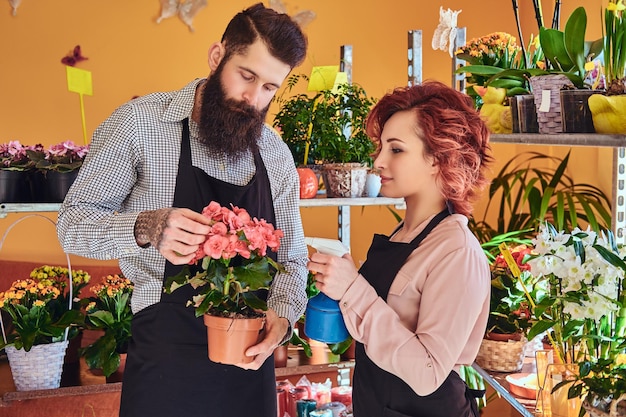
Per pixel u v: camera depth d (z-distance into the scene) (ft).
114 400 11.18
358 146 9.95
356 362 6.53
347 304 5.80
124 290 10.34
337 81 10.61
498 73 8.38
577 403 6.29
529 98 8.28
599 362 6.07
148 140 6.68
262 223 5.87
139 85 15.03
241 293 6.11
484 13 16.14
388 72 15.92
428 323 5.65
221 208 5.81
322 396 10.31
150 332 6.77
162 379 6.73
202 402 6.82
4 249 14.71
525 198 12.95
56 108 14.76
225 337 5.97
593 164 14.11
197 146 6.84
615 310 6.46
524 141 7.84
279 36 6.24
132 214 6.12
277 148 7.44
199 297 6.03
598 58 8.83
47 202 9.34
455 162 5.80
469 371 10.22
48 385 9.39
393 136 5.96
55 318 9.86
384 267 6.11
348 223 11.20
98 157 6.59
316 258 5.91
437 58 16.12
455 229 5.82
